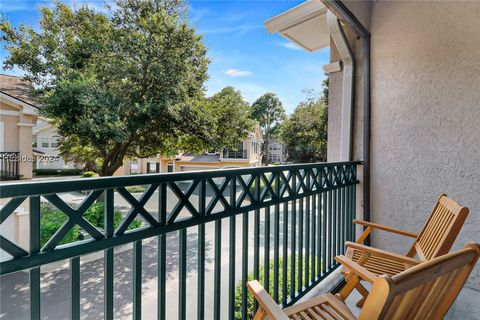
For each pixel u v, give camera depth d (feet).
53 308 11.80
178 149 34.94
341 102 11.05
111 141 28.66
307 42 13.58
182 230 4.02
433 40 8.10
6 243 2.35
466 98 7.58
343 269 6.26
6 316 10.99
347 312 4.57
